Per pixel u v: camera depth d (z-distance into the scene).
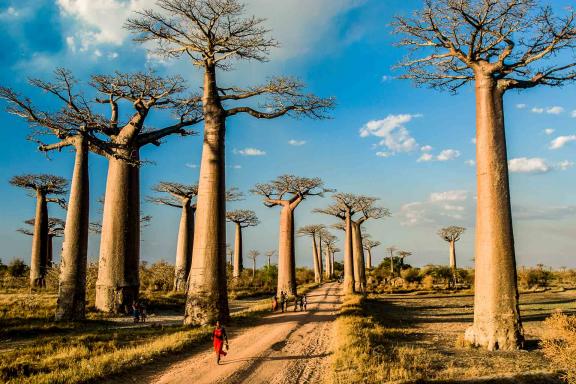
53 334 14.37
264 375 8.66
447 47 13.20
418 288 46.69
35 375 8.06
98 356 9.80
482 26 12.18
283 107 18.75
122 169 21.59
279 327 15.81
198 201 17.03
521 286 43.88
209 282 16.23
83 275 17.45
